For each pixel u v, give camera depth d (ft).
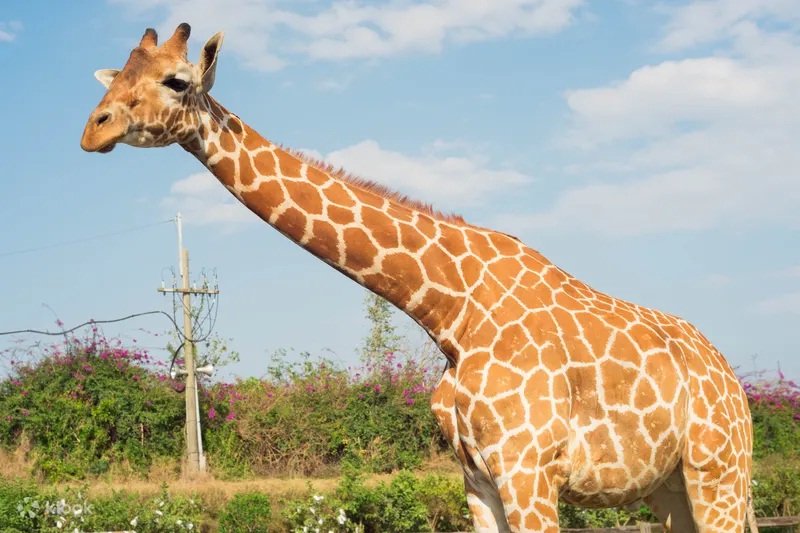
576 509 40.75
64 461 54.54
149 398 58.29
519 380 17.53
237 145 18.15
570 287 19.38
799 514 43.45
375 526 41.52
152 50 17.40
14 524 36.70
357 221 18.44
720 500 19.56
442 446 59.88
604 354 18.34
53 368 58.08
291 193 18.26
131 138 17.16
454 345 18.71
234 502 40.16
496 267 18.83
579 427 18.08
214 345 62.75
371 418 59.52
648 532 36.17
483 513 18.88
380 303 79.41
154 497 41.32
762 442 59.57
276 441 58.90
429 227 18.93
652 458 18.67
